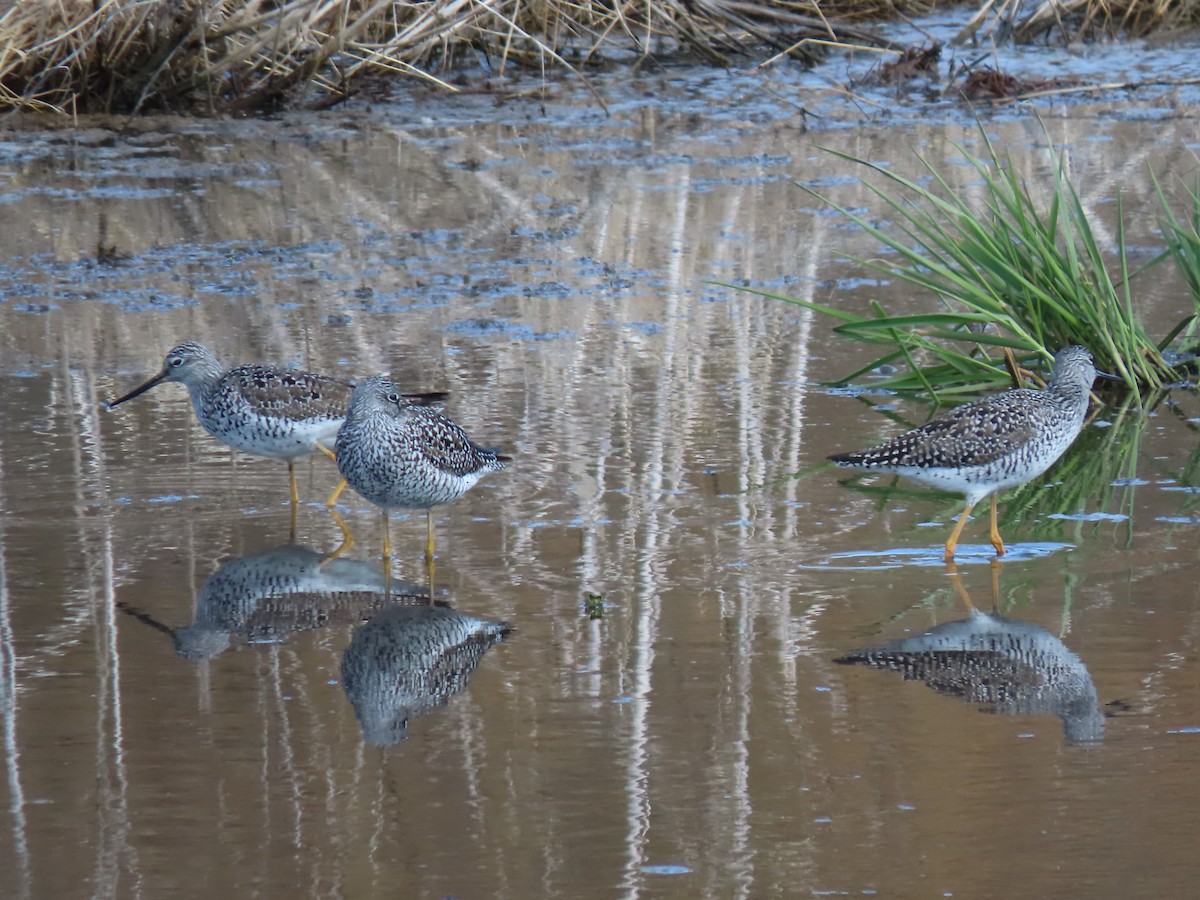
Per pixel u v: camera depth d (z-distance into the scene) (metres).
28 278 19.03
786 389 15.34
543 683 9.27
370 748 8.50
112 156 24.89
